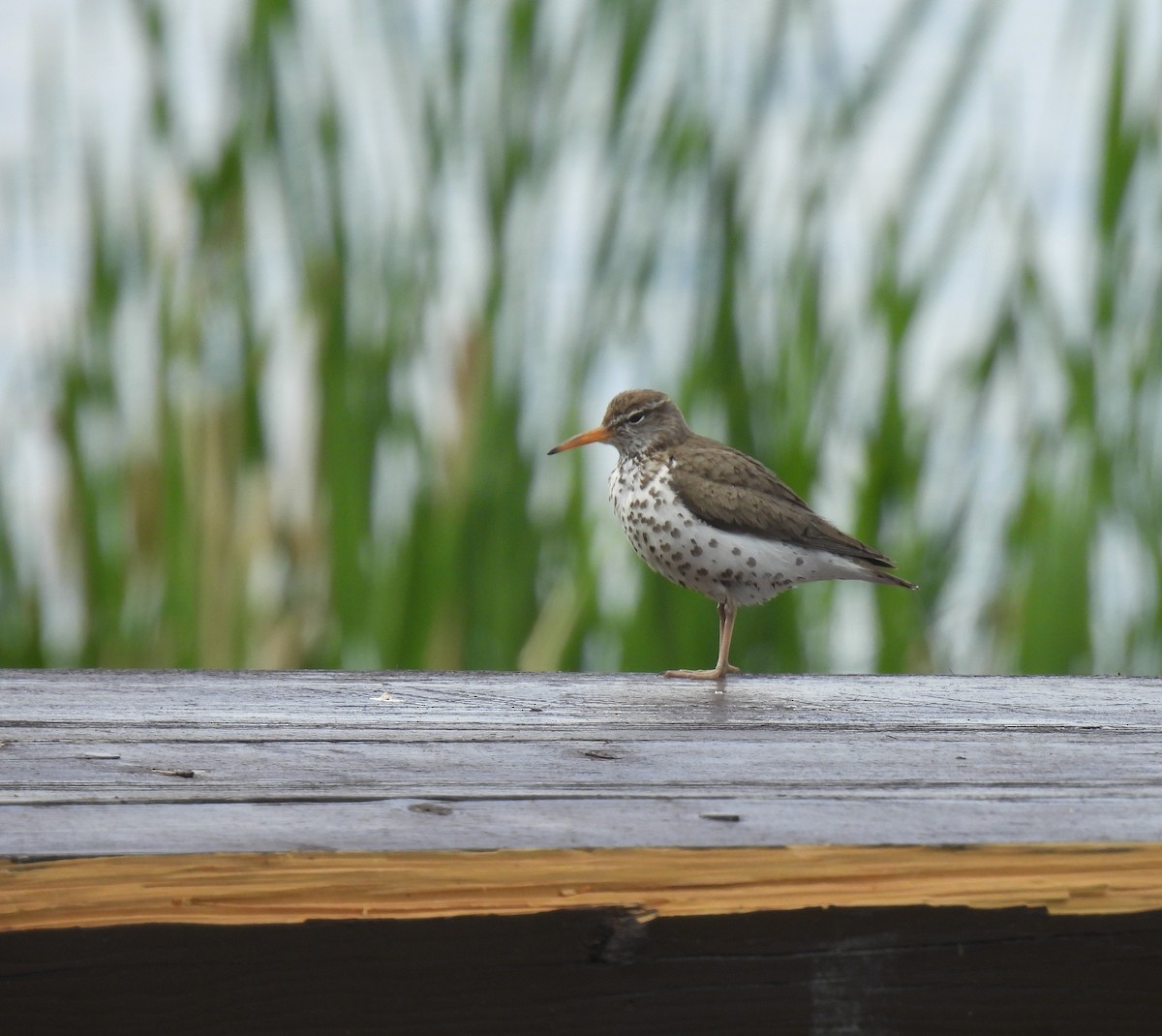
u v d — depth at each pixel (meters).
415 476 11.76
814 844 4.25
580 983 4.18
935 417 12.01
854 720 6.83
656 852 4.19
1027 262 11.88
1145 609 11.73
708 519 10.32
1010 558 11.98
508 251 11.86
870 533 11.96
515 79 11.90
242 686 7.86
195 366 11.94
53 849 4.05
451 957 4.13
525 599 11.72
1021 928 4.29
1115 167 11.96
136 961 4.03
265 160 11.84
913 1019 4.26
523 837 4.30
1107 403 11.91
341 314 11.75
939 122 11.84
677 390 11.97
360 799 4.79
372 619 11.55
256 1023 4.06
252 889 4.05
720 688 8.17
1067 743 6.17
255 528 11.80
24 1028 3.97
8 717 6.59
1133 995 4.33
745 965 4.23
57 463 11.78
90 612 11.78
